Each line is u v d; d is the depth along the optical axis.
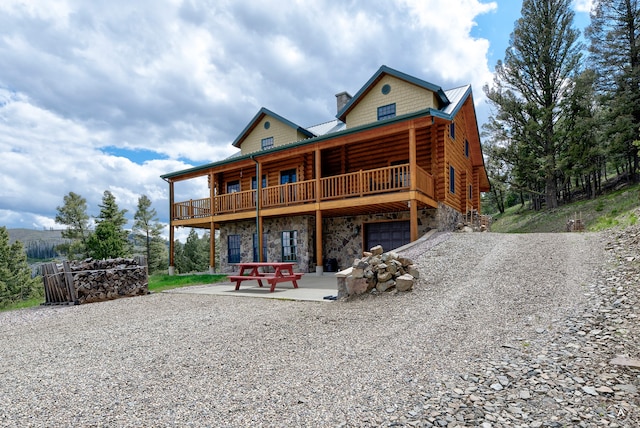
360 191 10.98
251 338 4.18
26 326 5.70
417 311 4.75
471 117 15.52
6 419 2.38
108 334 4.79
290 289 8.41
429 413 2.26
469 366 2.95
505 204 45.78
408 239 12.38
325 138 11.46
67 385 2.98
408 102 12.62
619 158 22.34
